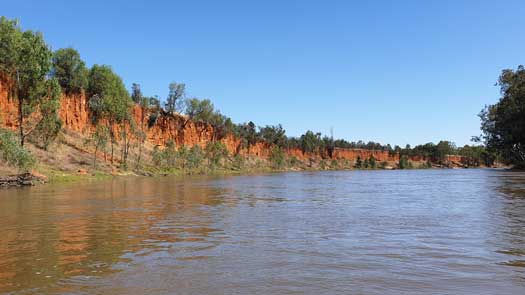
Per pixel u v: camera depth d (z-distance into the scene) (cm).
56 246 1100
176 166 9412
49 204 2244
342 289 726
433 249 1058
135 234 1290
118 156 8138
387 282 768
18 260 941
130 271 845
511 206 2117
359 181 5866
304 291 715
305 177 7731
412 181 5791
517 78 9781
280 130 16675
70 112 7912
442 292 712
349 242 1155
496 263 911
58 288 732
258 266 885
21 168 4309
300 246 1100
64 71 7969
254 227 1437
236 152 13875
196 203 2352
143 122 10206
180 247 1089
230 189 3759
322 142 18662
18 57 5247
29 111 5372
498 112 10100
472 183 4797
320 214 1831
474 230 1356
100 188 3716
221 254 1004
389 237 1232
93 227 1427
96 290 721
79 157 6875
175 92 11338
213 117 12812
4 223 1519
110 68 8950
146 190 3494
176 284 756
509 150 10675
